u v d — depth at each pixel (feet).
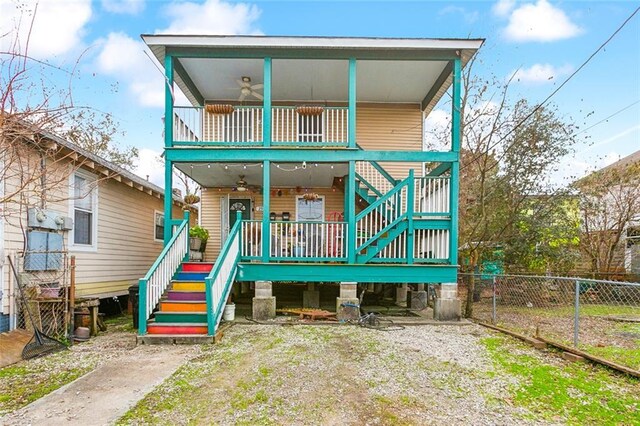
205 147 26.81
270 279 26.27
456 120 26.94
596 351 18.56
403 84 33.17
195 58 27.45
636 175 43.65
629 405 12.17
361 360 16.81
